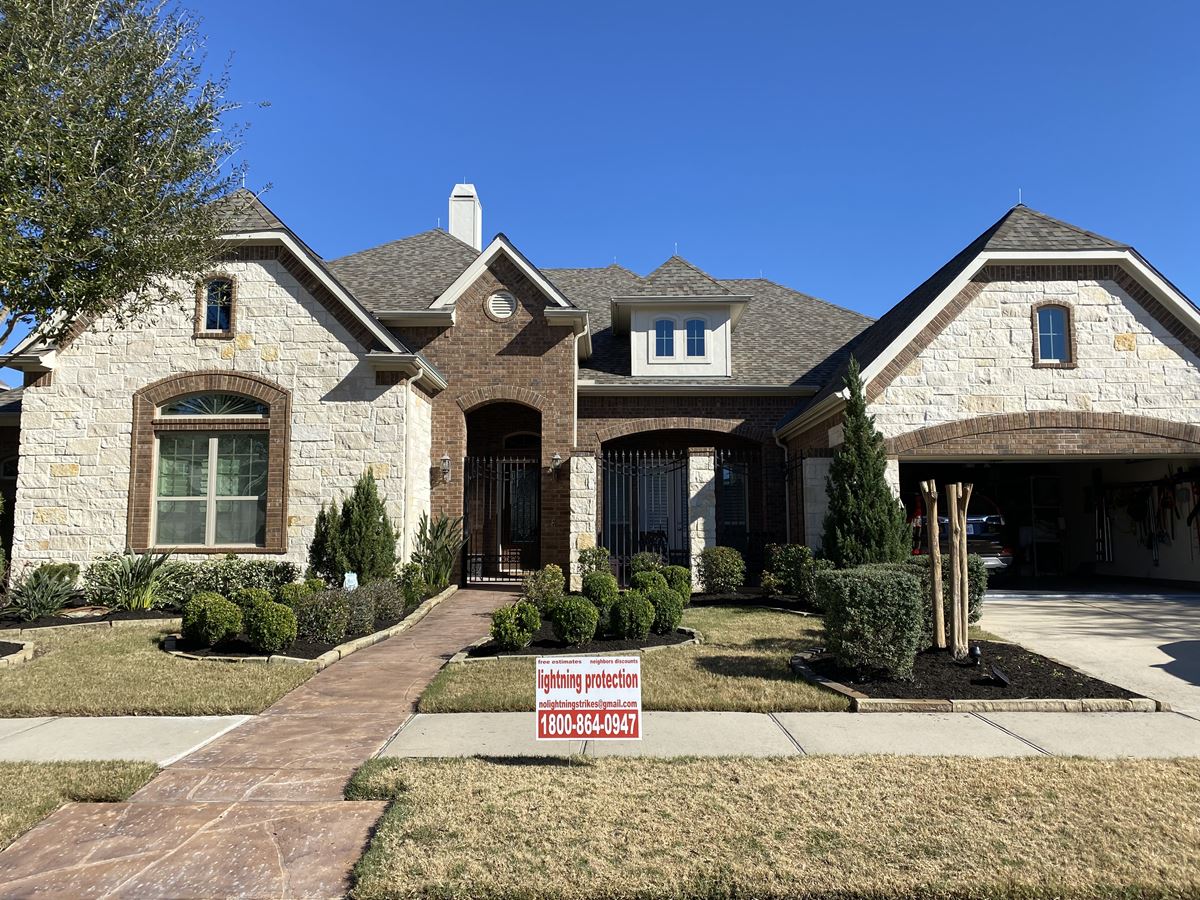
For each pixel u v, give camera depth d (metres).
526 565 19.19
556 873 4.24
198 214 10.65
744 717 7.41
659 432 19.81
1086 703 7.60
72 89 8.95
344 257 20.38
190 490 14.91
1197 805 5.05
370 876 4.25
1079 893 3.99
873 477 13.52
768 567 15.06
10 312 9.47
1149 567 18.23
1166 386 15.03
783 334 21.56
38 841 4.93
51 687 8.45
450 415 17.41
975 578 9.95
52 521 14.73
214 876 4.46
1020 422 14.98
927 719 7.33
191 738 6.98
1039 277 15.30
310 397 14.71
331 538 13.52
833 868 4.24
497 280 17.80
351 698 8.27
